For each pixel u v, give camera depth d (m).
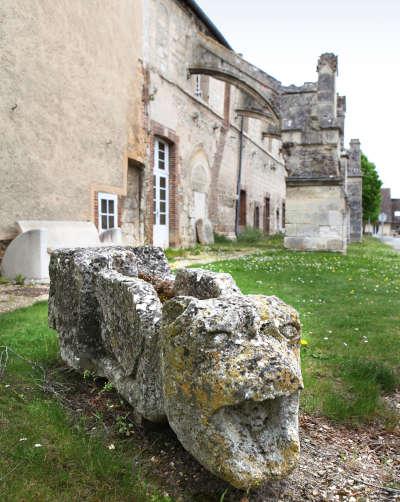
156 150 15.67
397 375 4.09
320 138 15.95
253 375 1.96
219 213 22.19
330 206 16.08
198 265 10.63
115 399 3.25
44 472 2.37
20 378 3.52
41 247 8.48
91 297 3.46
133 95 13.59
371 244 30.67
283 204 37.16
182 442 2.18
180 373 2.13
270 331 2.14
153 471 2.49
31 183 9.39
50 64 9.85
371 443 2.99
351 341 4.97
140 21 13.91
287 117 16.19
